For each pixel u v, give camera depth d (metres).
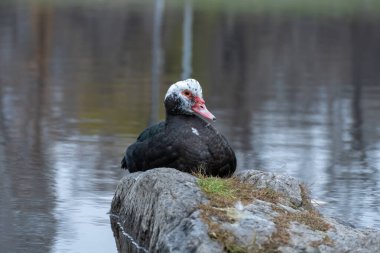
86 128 16.75
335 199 11.93
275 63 28.70
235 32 37.22
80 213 11.07
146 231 9.54
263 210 8.96
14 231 10.38
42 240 10.07
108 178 12.80
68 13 43.44
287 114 18.92
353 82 24.45
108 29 37.66
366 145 15.77
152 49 31.66
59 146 15.00
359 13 45.62
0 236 10.20
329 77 25.53
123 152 14.59
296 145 15.59
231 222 8.62
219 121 17.80
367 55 31.11
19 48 30.98
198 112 10.47
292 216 8.91
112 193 11.98
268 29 38.62
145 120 17.75
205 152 10.28
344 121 18.25
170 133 10.38
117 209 10.81
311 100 20.98
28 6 45.94
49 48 31.23
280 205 9.23
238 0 50.28
